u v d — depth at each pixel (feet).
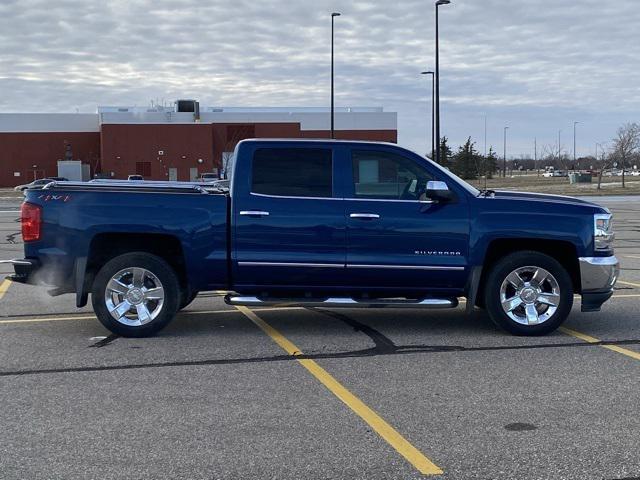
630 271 40.86
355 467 13.82
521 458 14.20
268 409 17.17
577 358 21.85
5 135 212.02
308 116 218.79
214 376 20.01
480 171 237.45
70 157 212.64
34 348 23.20
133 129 204.64
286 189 24.27
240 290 24.72
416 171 24.52
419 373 20.25
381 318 28.30
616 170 363.35
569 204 24.58
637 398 17.92
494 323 25.25
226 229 24.12
